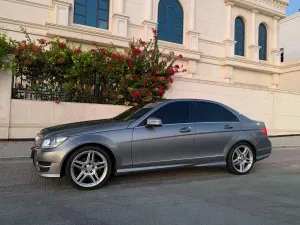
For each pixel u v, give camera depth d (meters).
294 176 6.38
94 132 5.08
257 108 14.53
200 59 18.34
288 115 15.53
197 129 5.89
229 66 19.45
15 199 4.50
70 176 4.87
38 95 9.85
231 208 4.23
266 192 5.07
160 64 11.80
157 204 4.36
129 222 3.66
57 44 10.33
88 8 15.29
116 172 5.19
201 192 5.03
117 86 11.09
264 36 22.27
